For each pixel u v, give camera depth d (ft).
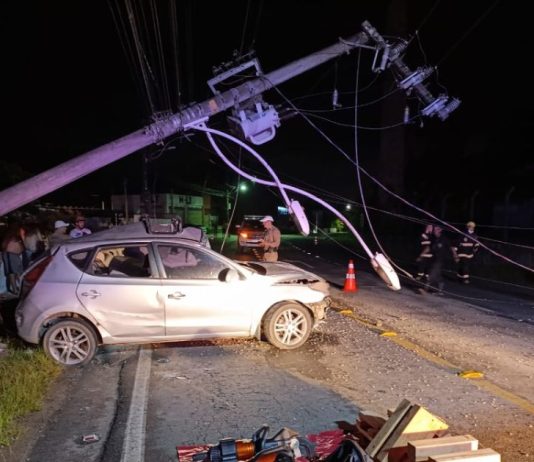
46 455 13.76
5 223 56.29
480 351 24.30
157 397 17.87
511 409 17.22
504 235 58.44
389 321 30.50
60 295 21.09
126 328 21.61
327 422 15.94
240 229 75.00
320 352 23.47
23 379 18.24
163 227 27.71
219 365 21.44
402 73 26.53
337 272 55.77
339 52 26.53
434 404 17.56
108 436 14.89
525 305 37.47
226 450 12.56
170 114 25.25
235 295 22.67
